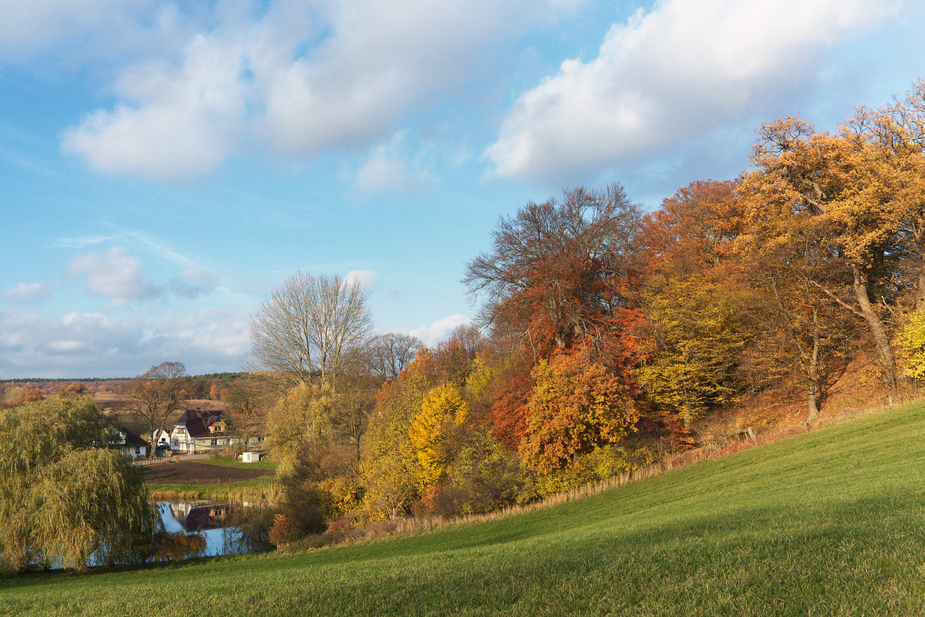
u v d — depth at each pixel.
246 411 94.75
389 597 7.88
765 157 38.12
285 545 34.81
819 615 5.28
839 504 11.68
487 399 44.94
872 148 35.06
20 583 27.11
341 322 61.78
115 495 31.06
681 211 48.75
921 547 6.85
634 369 38.88
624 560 8.43
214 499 61.06
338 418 54.06
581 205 42.88
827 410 34.97
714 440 36.22
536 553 11.05
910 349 31.75
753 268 36.44
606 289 44.25
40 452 31.38
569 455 35.12
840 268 36.03
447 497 36.12
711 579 6.65
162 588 11.82
